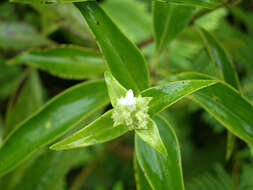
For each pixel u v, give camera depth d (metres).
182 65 0.32
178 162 0.17
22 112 0.27
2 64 0.32
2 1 0.32
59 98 0.20
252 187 0.29
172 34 0.21
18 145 0.20
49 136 0.20
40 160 0.23
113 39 0.18
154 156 0.18
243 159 0.31
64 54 0.23
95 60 0.23
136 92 0.18
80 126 0.23
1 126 0.31
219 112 0.18
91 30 0.17
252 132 0.18
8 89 0.32
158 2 0.20
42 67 0.23
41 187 0.23
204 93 0.19
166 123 0.18
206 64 0.32
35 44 0.28
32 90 0.27
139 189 0.18
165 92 0.16
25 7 0.32
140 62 0.18
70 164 0.23
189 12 0.21
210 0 0.17
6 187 0.24
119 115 0.16
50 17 0.26
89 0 0.17
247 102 0.18
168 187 0.17
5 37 0.27
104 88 0.20
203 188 0.30
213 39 0.21
